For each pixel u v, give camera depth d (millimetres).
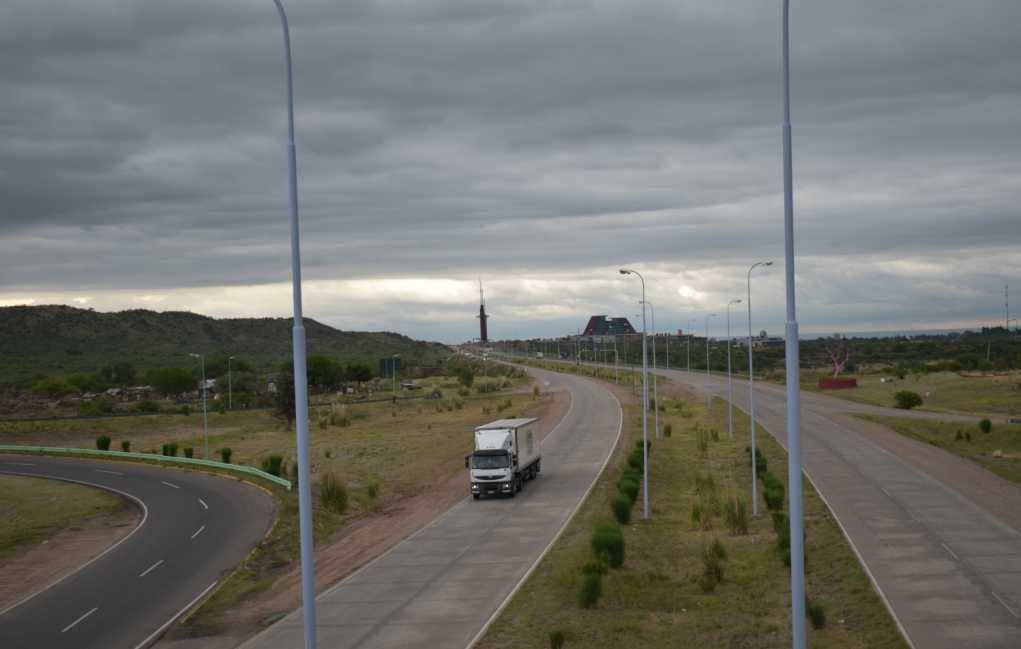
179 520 46844
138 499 55062
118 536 43250
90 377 162875
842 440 65000
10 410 120438
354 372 164000
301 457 15266
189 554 37719
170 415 109125
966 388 109375
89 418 104625
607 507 43062
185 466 70750
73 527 46594
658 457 62938
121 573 34719
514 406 116438
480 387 147750
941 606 24453
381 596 28391
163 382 148875
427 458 70438
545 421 94062
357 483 58375
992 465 56250
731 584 29203
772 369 171750
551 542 35281
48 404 126625
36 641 25609
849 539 33188
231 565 35000
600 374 169625
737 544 35281
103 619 27750
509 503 45969
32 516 50125
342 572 32312
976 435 74312
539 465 57344
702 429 74375
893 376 133875
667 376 153750
